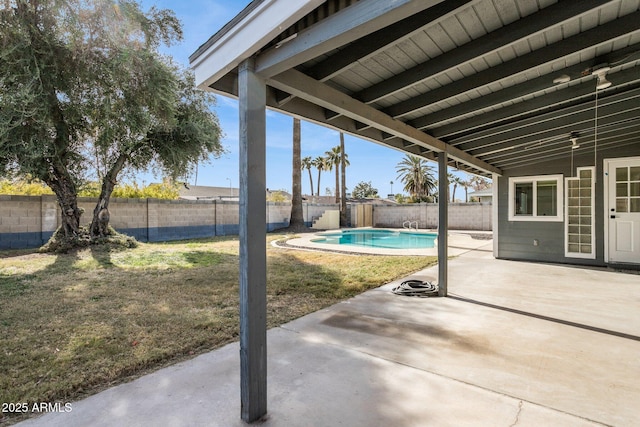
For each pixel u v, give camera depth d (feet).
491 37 7.73
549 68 9.84
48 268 20.84
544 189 24.39
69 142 24.82
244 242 6.41
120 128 24.49
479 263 23.84
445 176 15.40
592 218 22.65
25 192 32.40
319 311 12.93
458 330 10.91
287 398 7.03
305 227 54.90
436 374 8.04
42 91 20.59
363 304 13.83
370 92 9.91
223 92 7.91
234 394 7.23
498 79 9.28
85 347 9.47
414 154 16.06
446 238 15.11
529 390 7.36
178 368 8.40
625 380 7.80
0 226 28.45
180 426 6.15
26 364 8.48
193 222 42.75
